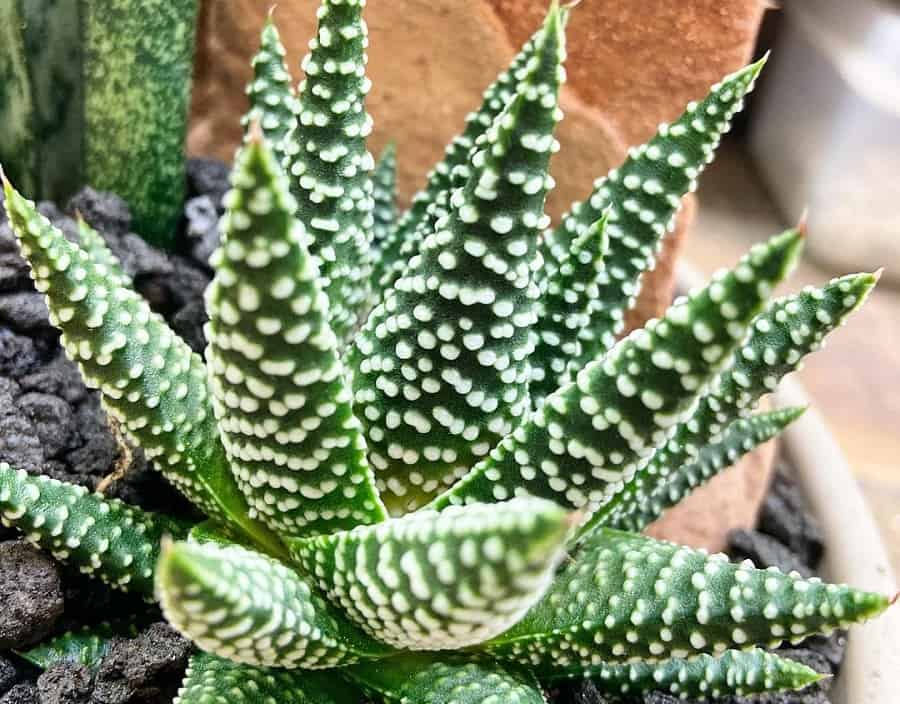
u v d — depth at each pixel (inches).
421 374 4.4
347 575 4.0
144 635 4.8
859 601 3.9
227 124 7.9
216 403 4.2
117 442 5.4
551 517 3.1
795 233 3.3
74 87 6.1
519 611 3.6
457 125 7.3
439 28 7.0
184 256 7.1
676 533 6.9
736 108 4.7
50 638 4.9
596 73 6.8
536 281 5.1
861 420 9.4
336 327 5.3
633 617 4.3
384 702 4.5
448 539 3.5
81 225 5.6
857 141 10.7
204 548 3.7
